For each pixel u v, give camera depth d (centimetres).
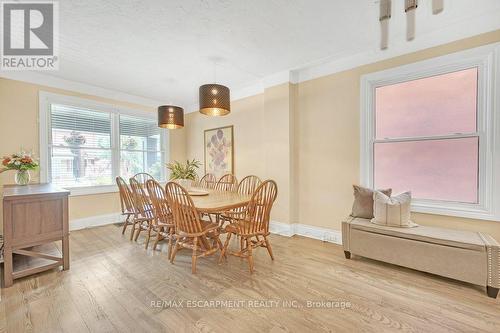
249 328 153
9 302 179
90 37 246
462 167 237
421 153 260
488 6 205
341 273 227
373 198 262
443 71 242
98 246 299
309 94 341
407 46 260
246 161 421
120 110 436
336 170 316
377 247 238
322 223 331
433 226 245
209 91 253
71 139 381
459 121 238
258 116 401
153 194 270
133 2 192
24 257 244
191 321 159
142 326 154
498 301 180
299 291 196
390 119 279
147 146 484
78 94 384
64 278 216
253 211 233
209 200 256
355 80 297
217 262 253
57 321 158
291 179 349
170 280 213
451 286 202
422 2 196
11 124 324
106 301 181
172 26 228
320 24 229
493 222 217
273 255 272
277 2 196
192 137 531
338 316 165
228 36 248
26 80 335
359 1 195
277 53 289
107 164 421
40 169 345
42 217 219
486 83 220
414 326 154
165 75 355
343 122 308
